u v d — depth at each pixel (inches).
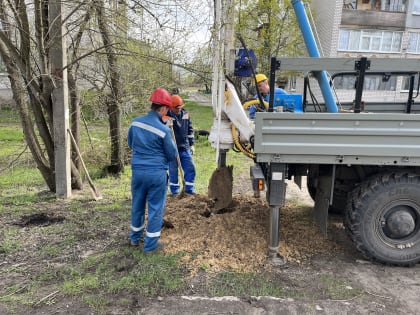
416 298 117.6
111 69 252.4
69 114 233.3
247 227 165.8
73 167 232.4
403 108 192.9
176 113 206.4
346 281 126.8
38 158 222.2
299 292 119.5
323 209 140.6
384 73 165.8
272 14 709.9
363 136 122.5
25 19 190.5
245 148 157.5
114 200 214.5
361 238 135.5
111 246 152.4
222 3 158.2
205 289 121.0
